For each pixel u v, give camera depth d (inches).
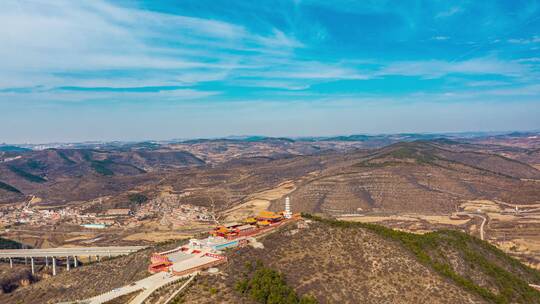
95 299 5019.7
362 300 4862.2
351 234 6225.4
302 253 5767.7
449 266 6215.6
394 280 5196.9
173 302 4515.3
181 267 5649.6
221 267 5585.6
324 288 5004.9
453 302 4832.7
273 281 4923.7
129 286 5305.1
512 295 5880.9
